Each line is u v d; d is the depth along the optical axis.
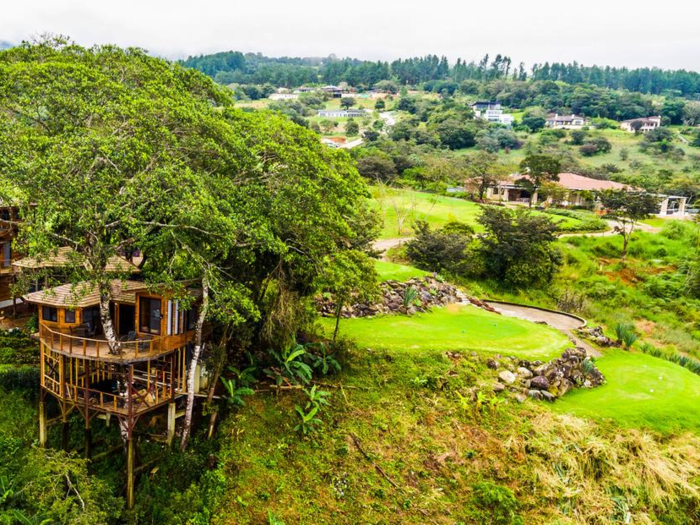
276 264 26.78
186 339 23.70
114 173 20.70
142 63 29.12
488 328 35.31
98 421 25.23
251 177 24.80
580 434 26.20
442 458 24.56
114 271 21.73
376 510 22.45
